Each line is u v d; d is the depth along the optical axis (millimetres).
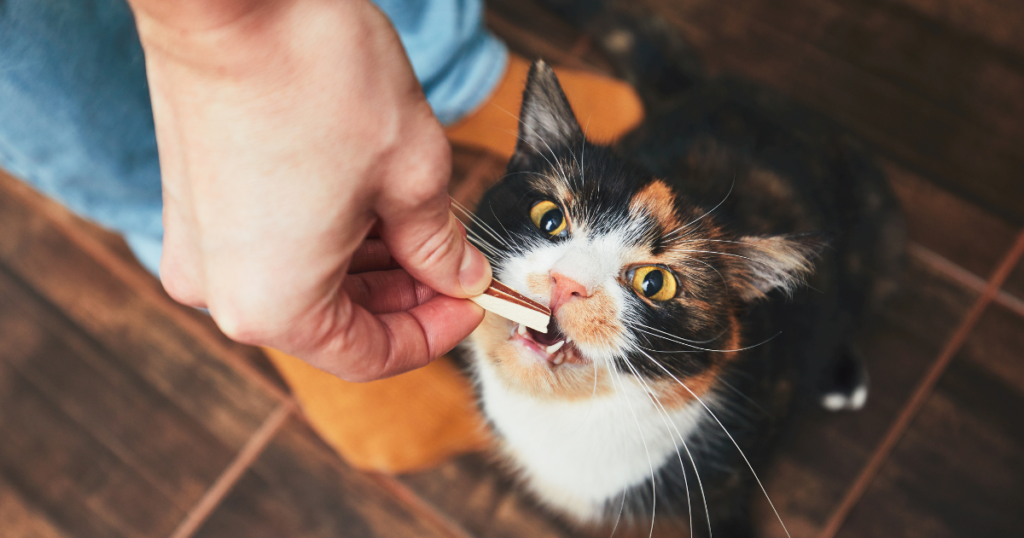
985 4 549
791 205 407
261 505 489
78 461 494
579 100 463
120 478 491
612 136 426
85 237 528
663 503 397
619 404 351
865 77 540
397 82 230
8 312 517
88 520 486
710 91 473
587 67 542
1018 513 473
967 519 474
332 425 479
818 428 488
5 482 491
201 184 227
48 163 382
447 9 421
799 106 494
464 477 486
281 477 492
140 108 383
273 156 222
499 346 344
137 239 457
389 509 488
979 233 515
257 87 215
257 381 505
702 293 345
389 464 482
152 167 408
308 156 223
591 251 339
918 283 507
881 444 485
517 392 356
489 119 467
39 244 528
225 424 500
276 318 235
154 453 495
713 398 367
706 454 379
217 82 214
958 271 509
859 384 479
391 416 463
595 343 328
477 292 271
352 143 225
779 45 547
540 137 359
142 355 511
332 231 230
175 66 217
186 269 253
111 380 506
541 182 354
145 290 520
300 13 213
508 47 548
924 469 481
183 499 489
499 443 419
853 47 545
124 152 391
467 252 264
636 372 332
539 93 348
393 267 302
